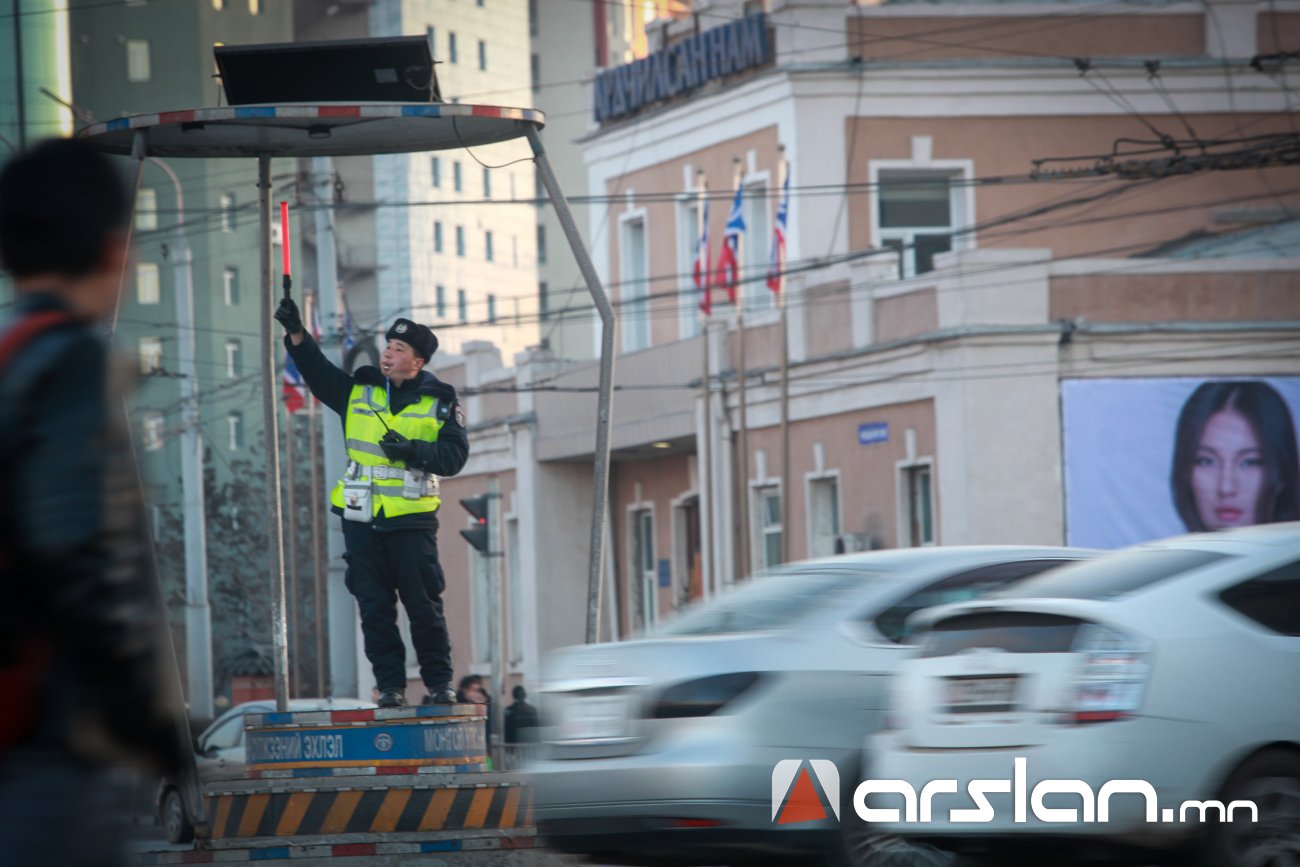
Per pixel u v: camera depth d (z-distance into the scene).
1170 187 140.62
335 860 38.12
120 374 14.20
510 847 39.31
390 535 43.12
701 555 129.88
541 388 140.88
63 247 14.48
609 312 45.00
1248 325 107.88
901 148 136.12
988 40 137.88
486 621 157.25
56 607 13.52
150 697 13.81
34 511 13.55
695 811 35.41
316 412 174.62
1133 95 139.25
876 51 136.12
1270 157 113.06
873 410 113.25
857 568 40.06
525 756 73.69
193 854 37.44
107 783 14.14
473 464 157.50
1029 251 106.44
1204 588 31.22
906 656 37.12
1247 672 30.58
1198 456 107.38
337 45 42.94
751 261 139.12
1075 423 106.19
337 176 112.88
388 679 43.09
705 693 36.19
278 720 41.62
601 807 36.56
